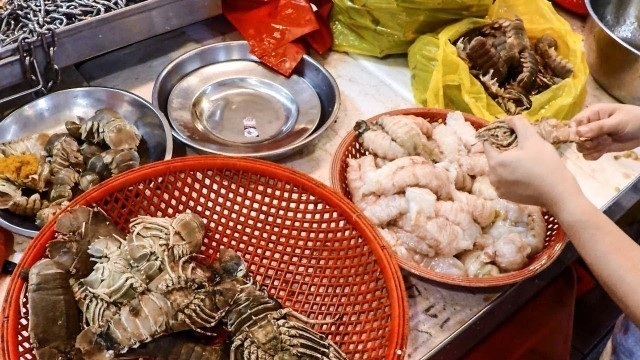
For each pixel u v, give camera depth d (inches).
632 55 61.5
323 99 63.6
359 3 64.0
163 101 60.8
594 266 36.8
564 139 45.6
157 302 40.5
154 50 66.7
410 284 48.8
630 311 34.9
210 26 70.1
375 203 49.3
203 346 41.6
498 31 63.5
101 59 65.1
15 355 37.2
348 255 46.1
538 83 63.6
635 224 76.5
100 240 43.3
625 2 74.2
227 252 45.8
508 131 42.3
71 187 50.3
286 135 60.1
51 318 39.4
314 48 67.9
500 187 41.7
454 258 48.7
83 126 53.2
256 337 41.1
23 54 53.0
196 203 49.3
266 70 65.5
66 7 57.9
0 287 46.4
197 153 57.0
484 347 55.3
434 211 47.9
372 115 62.8
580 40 65.2
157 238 43.7
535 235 49.0
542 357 58.2
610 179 59.2
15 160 49.1
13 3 57.7
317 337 41.6
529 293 52.5
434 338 46.1
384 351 40.8
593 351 75.7
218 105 62.5
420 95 64.0
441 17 63.9
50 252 42.1
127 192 46.9
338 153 52.3
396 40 66.0
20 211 48.2
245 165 48.1
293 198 50.3
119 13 56.5
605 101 66.6
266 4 66.7
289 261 47.7
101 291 41.5
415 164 49.7
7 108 57.8
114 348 39.6
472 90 60.5
